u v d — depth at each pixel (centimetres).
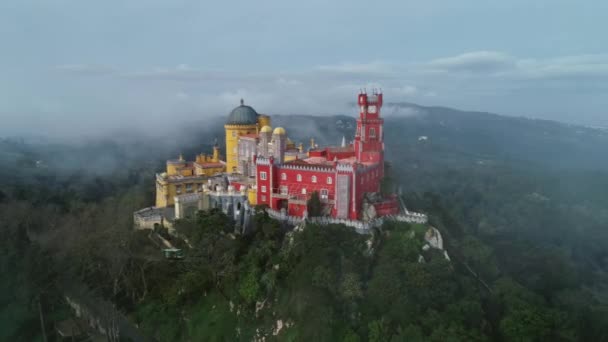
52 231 10050
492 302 7919
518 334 7025
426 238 8419
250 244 8725
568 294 9700
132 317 8112
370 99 9712
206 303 8031
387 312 6800
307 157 10906
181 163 12500
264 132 10412
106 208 12019
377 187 9750
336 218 8425
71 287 8062
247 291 7556
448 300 7188
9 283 7425
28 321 7462
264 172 9481
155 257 8519
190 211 9819
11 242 8050
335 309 6862
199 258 8231
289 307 7125
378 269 7425
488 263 9194
